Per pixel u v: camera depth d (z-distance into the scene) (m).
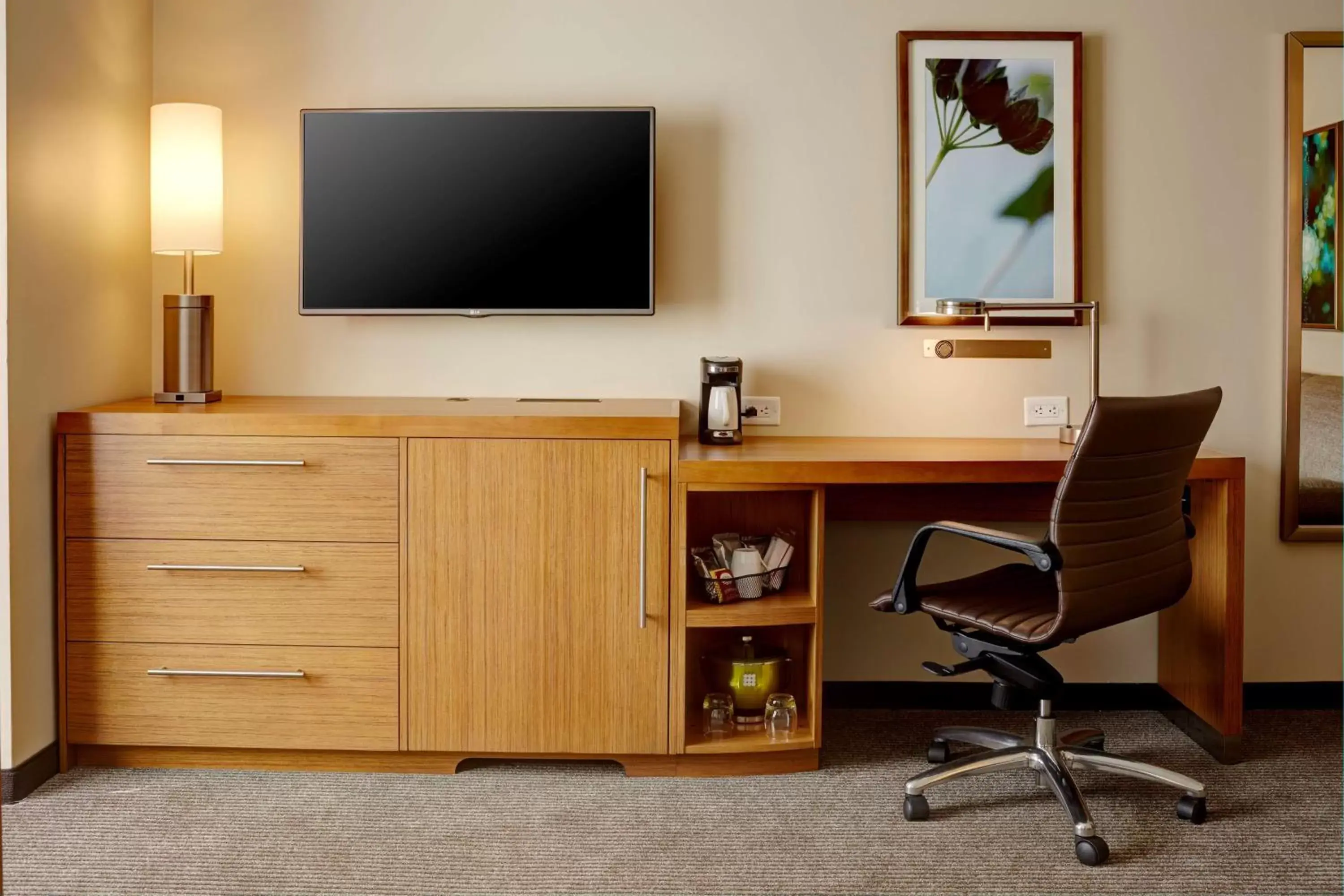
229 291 3.19
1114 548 2.40
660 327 3.18
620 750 2.74
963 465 2.69
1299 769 2.82
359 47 3.14
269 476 2.70
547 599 2.71
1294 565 3.25
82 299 2.82
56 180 2.70
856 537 3.24
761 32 3.12
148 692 2.75
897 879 2.26
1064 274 3.14
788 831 2.47
